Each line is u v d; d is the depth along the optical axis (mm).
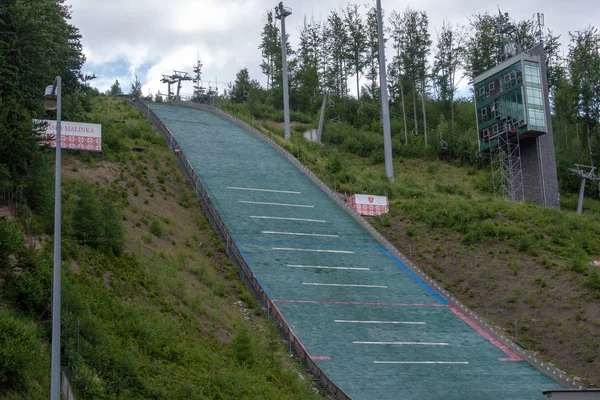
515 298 48594
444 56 107938
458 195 74188
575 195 83500
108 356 27234
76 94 67625
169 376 29078
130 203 50562
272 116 103500
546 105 74500
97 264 36156
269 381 33406
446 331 43938
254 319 41188
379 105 110500
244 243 50719
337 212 60781
